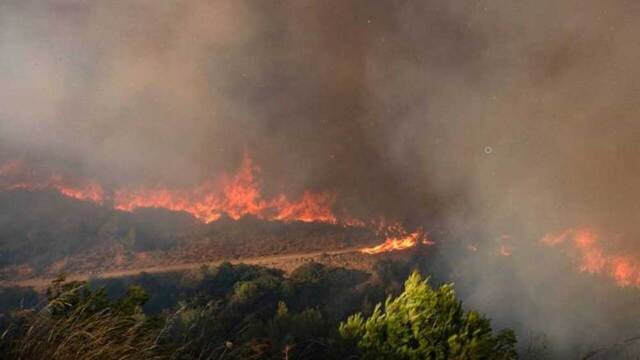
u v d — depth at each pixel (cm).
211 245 3153
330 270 2469
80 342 337
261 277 2109
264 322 1459
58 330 339
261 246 3228
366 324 452
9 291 2088
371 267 2745
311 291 2142
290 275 2455
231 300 1828
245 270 2370
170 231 3369
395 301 453
